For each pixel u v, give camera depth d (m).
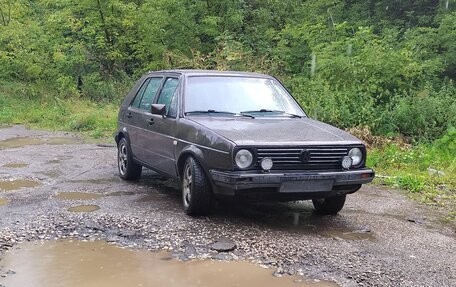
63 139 13.27
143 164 7.52
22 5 22.86
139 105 7.88
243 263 4.62
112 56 21.58
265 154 5.41
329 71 14.12
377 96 13.30
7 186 7.60
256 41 21.91
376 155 10.04
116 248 4.96
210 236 5.29
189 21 21.92
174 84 7.03
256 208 6.53
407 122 11.98
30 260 4.64
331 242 5.29
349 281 4.30
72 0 21.75
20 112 17.59
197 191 5.76
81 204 6.53
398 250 5.15
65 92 19.61
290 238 5.34
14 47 20.88
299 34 20.94
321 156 5.61
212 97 6.67
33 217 5.91
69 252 4.85
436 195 7.73
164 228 5.52
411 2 21.88
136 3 23.03
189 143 5.99
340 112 12.09
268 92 7.02
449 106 12.32
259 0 23.41
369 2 23.39
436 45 18.91
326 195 5.72
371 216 6.46
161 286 4.13
